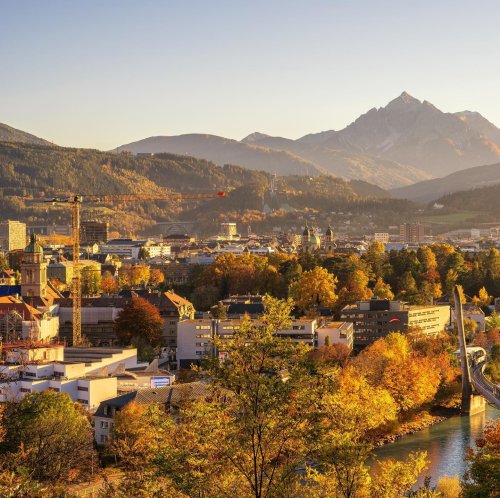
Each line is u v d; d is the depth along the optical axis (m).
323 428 121.94
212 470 120.38
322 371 126.50
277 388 118.38
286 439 119.38
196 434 124.12
